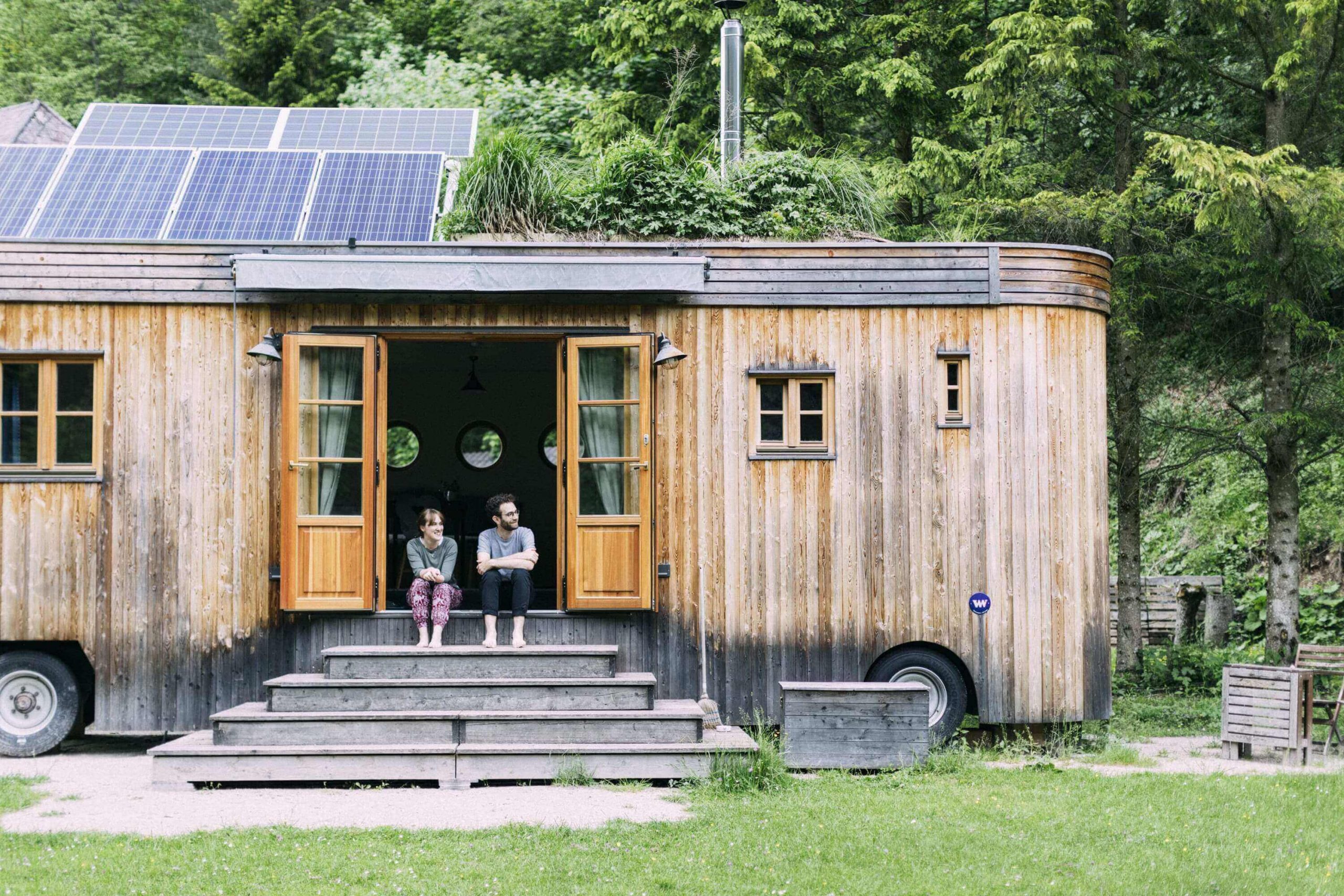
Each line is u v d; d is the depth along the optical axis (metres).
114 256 9.31
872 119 18.30
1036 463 9.40
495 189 10.96
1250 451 13.09
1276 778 8.20
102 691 9.16
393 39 27.48
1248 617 16.27
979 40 17.05
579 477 9.30
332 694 8.24
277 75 27.55
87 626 9.20
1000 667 9.28
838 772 8.27
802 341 9.44
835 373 9.41
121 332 9.31
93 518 9.25
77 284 9.28
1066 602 9.37
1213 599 16.25
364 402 9.21
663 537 9.35
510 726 8.02
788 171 11.98
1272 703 9.03
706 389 9.41
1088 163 14.59
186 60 30.14
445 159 11.98
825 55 17.28
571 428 9.31
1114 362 13.46
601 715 8.05
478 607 10.00
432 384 14.09
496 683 8.28
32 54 29.36
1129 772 8.53
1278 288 12.38
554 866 5.86
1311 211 11.32
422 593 8.97
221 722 7.96
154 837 6.34
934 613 9.31
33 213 10.52
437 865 5.88
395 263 9.12
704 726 8.59
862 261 9.47
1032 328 9.46
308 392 9.19
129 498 9.26
